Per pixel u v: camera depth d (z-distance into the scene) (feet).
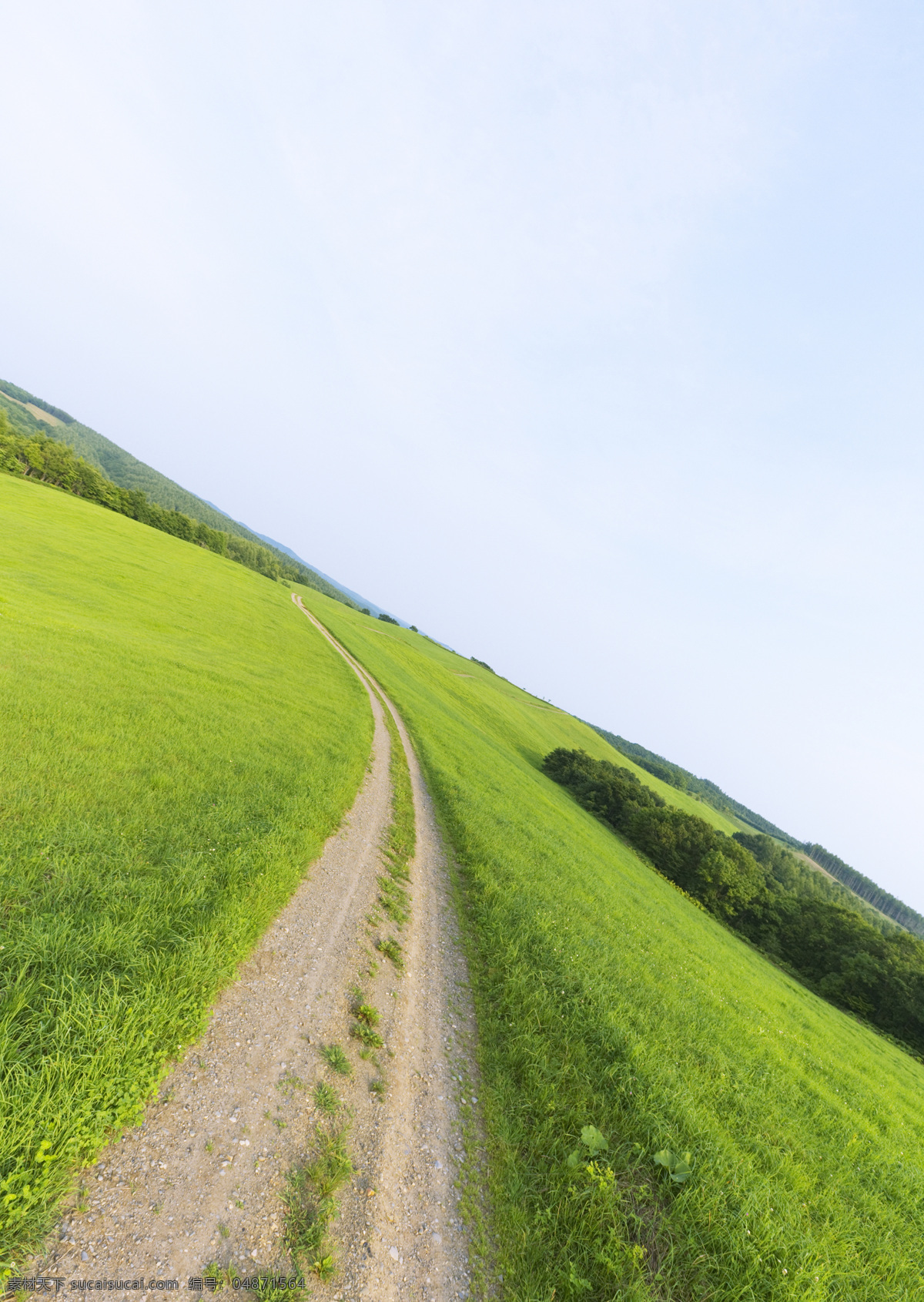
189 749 42.78
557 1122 21.53
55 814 26.66
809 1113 32.45
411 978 27.81
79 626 69.72
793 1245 18.76
